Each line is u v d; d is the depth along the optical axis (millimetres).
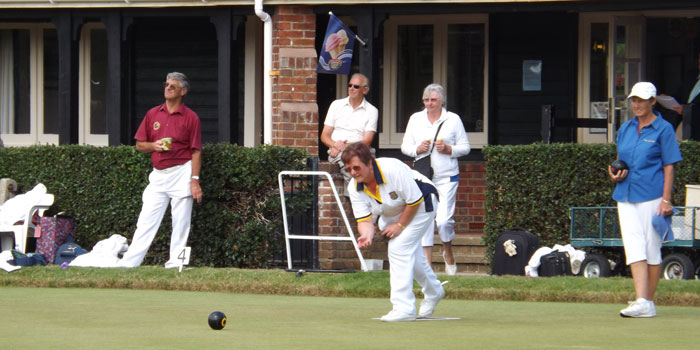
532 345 12656
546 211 25328
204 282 22094
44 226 26641
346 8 29281
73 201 27578
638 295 16828
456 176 23719
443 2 28641
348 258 28234
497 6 28703
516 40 32719
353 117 25266
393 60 33500
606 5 28250
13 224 26812
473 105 33281
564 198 25250
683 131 27516
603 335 13797
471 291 20438
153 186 24812
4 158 28094
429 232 23078
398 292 15875
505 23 32812
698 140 27281
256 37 33781
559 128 32562
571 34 32156
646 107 17078
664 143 17047
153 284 22359
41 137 35656
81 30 32781
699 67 31281
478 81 33188
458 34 33250
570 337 13523
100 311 17125
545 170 25328
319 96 33562
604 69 32125
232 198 26266
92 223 27484
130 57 34750
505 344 12742
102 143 35156
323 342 12898
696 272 23422
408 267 15875
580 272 23719
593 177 25016
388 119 33594
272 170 25906
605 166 24953
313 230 25656
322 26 32875
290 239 26031
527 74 32656
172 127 24531
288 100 29422
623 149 17312
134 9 30625
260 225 26078
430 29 33406
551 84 32562
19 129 35844
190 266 25859
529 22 32656
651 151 17031
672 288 19688
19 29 35656
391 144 33562
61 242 26906
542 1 28344
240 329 14438
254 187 26047
